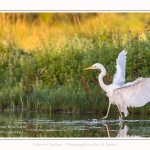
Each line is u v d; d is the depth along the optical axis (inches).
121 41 1210.6
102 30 1339.8
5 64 1238.3
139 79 840.9
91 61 1141.1
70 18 1553.9
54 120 905.5
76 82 1128.8
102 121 901.8
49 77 1157.7
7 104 1087.0
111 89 913.5
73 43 1221.1
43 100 1053.2
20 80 1174.3
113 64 1116.5
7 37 1414.9
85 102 1027.3
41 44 1336.1
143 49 1123.9
